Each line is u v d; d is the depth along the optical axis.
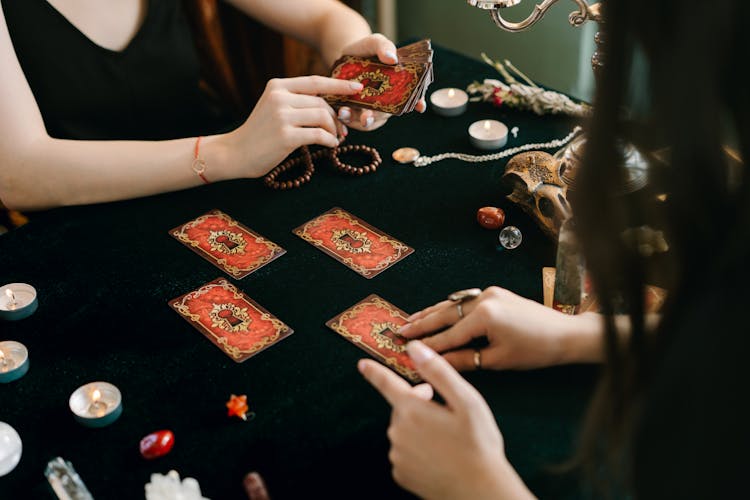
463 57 2.04
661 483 0.75
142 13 2.01
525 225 1.49
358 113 1.69
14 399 1.17
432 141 1.74
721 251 0.66
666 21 0.57
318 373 1.19
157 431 1.11
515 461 1.04
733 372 0.68
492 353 1.16
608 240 0.71
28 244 1.50
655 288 1.23
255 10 2.13
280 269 1.40
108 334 1.28
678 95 0.58
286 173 1.67
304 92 1.62
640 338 0.76
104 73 1.97
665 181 0.66
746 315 0.67
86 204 1.61
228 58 2.84
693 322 0.70
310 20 2.10
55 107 1.96
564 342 1.14
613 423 0.83
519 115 1.81
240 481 1.03
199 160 1.60
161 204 1.59
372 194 1.58
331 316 1.30
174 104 2.16
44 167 1.59
